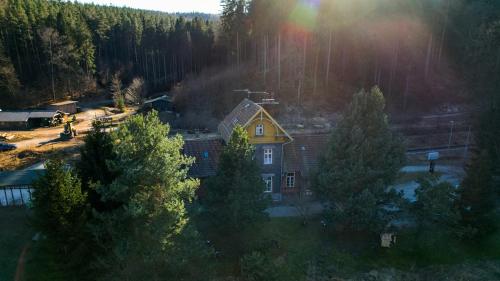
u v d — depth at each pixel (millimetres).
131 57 115438
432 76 78500
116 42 116375
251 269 24641
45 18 101438
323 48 79125
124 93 98000
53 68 96375
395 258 28484
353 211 27812
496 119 37812
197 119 71188
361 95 28344
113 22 117938
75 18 107188
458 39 78375
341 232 30812
